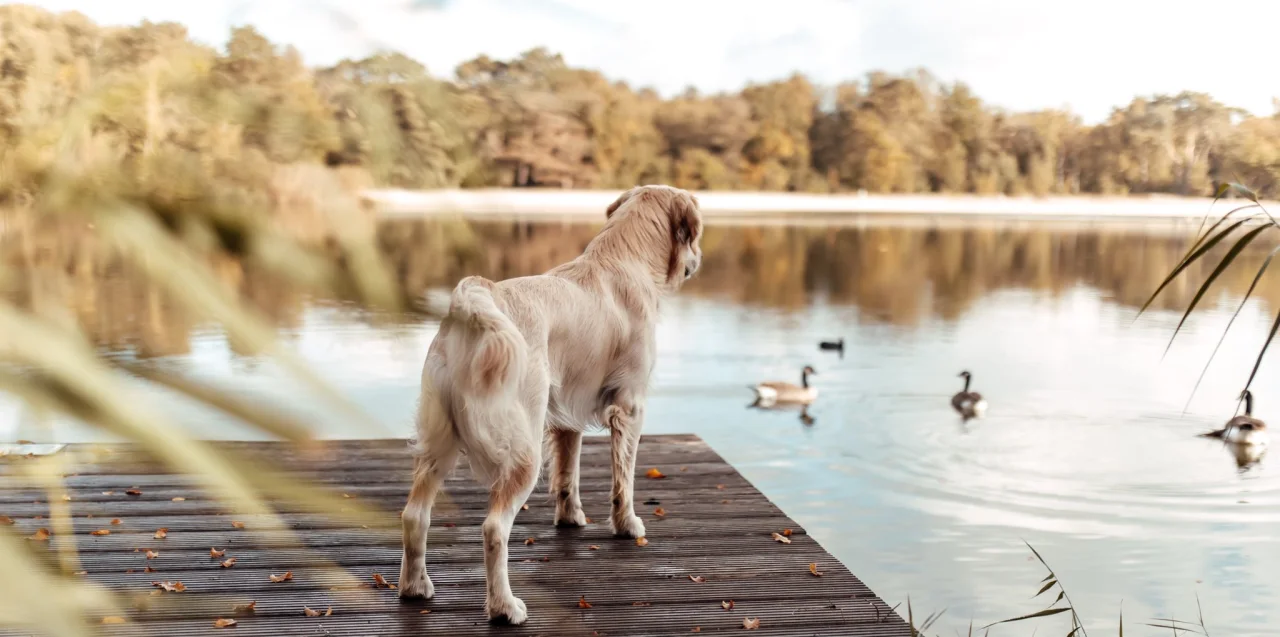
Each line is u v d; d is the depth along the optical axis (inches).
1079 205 2464.3
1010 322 687.7
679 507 181.3
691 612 133.5
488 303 122.0
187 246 13.6
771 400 426.6
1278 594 225.1
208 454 13.9
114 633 120.0
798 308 748.0
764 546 160.6
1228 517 283.0
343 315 14.2
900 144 2554.1
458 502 179.3
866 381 477.4
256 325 13.7
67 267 13.7
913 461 337.4
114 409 13.1
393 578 141.3
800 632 128.2
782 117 2465.6
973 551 251.0
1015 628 202.4
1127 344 597.6
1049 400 437.4
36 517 165.0
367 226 14.4
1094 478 320.2
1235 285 936.9
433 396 121.3
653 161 2257.6
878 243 1336.1
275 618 126.6
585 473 204.4
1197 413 412.8
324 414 14.3
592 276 149.0
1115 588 227.3
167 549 151.6
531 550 155.9
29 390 13.0
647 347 154.4
